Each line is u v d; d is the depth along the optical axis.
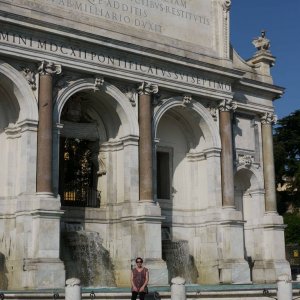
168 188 45.78
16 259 35.31
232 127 47.59
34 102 36.44
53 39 37.12
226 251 43.38
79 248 38.47
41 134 36.09
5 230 36.44
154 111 42.16
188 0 46.09
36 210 34.84
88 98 41.44
